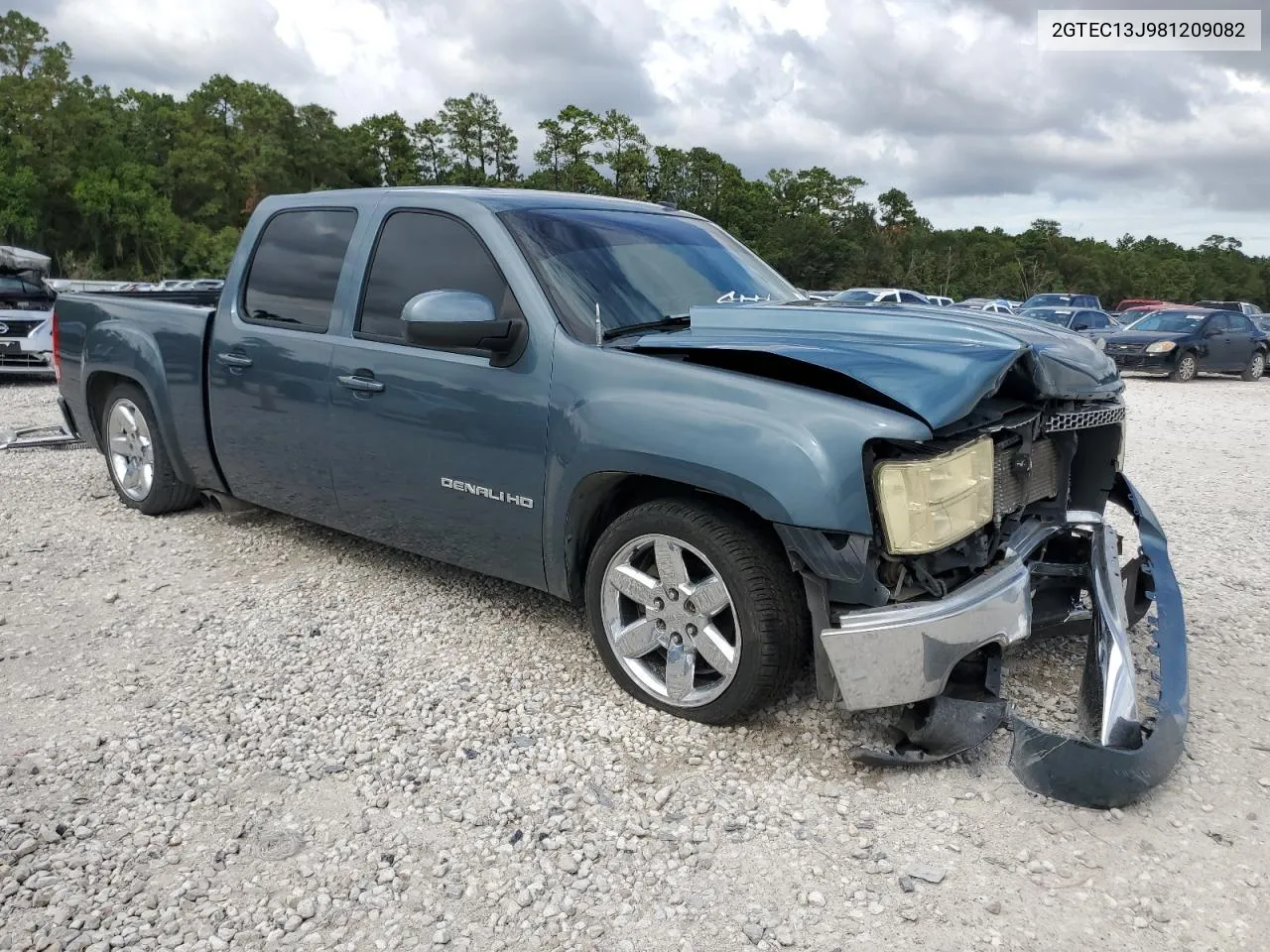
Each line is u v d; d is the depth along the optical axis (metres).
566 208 3.98
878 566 2.81
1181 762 3.07
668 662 3.25
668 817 2.75
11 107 67.50
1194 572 5.12
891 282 97.12
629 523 3.24
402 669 3.67
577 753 3.07
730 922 2.34
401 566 4.78
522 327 3.48
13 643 3.87
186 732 3.19
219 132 86.94
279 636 3.96
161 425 5.15
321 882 2.46
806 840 2.65
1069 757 2.78
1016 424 3.11
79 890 2.41
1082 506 3.82
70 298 5.87
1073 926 2.33
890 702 2.80
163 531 5.35
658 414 3.05
